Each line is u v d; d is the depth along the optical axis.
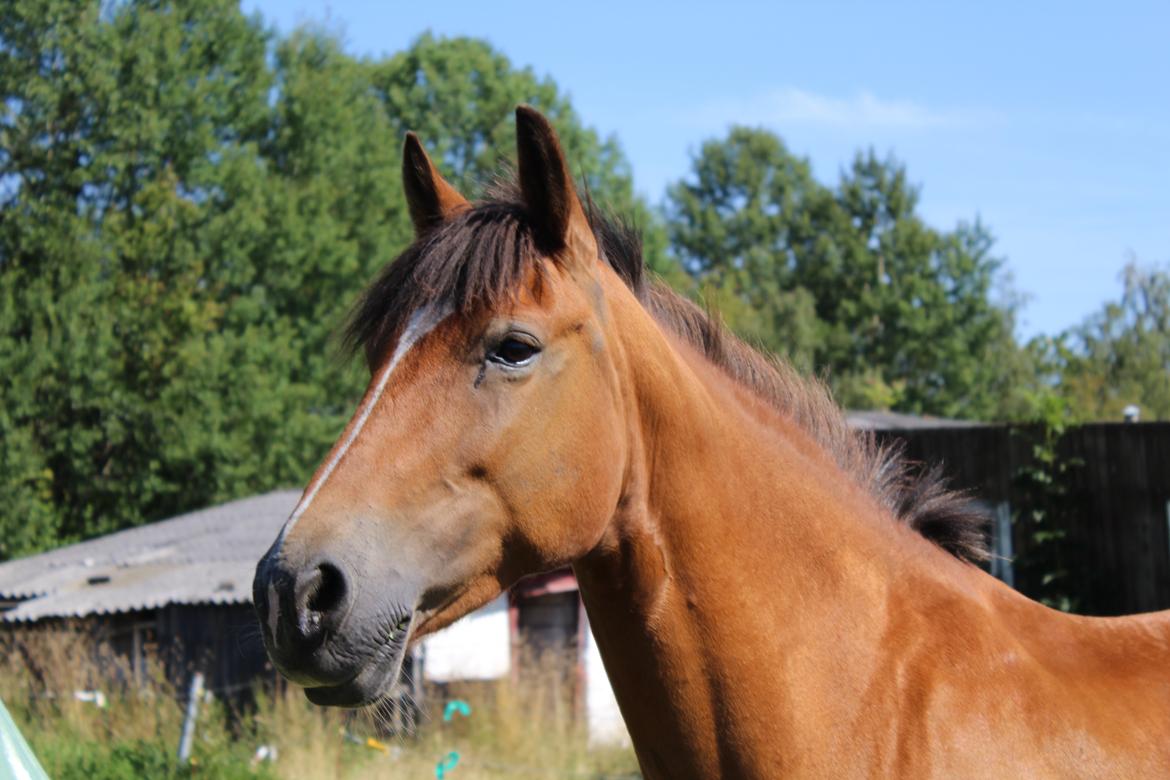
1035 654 2.64
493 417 2.26
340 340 2.45
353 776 9.84
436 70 38.84
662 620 2.46
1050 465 12.88
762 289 56.53
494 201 2.46
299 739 10.29
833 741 2.45
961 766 2.40
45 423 24.92
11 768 2.48
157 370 25.83
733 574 2.48
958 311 55.50
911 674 2.51
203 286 27.66
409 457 2.22
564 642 15.80
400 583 2.16
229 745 10.09
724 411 2.63
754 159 62.59
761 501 2.57
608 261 2.70
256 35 30.66
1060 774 2.40
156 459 25.00
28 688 12.20
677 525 2.47
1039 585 12.82
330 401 28.66
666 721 2.48
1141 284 47.06
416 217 2.65
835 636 2.53
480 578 2.30
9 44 27.02
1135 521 12.24
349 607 2.09
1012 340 55.94
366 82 34.47
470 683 12.64
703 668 2.45
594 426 2.36
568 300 2.35
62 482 25.27
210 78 29.70
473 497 2.26
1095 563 12.55
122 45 27.41
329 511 2.16
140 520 25.23
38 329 24.67
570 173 2.38
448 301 2.29
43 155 26.89
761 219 60.34
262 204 27.98
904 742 2.44
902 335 55.00
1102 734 2.46
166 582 15.48
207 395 25.34
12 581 17.77
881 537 2.71
